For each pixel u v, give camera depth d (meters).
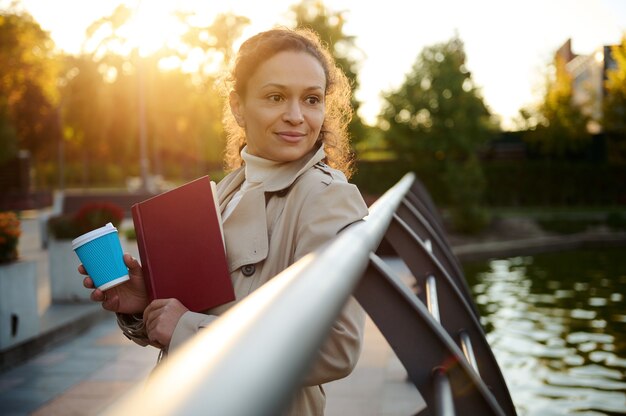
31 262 5.63
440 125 26.08
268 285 0.51
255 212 1.27
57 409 4.18
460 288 3.69
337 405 4.11
